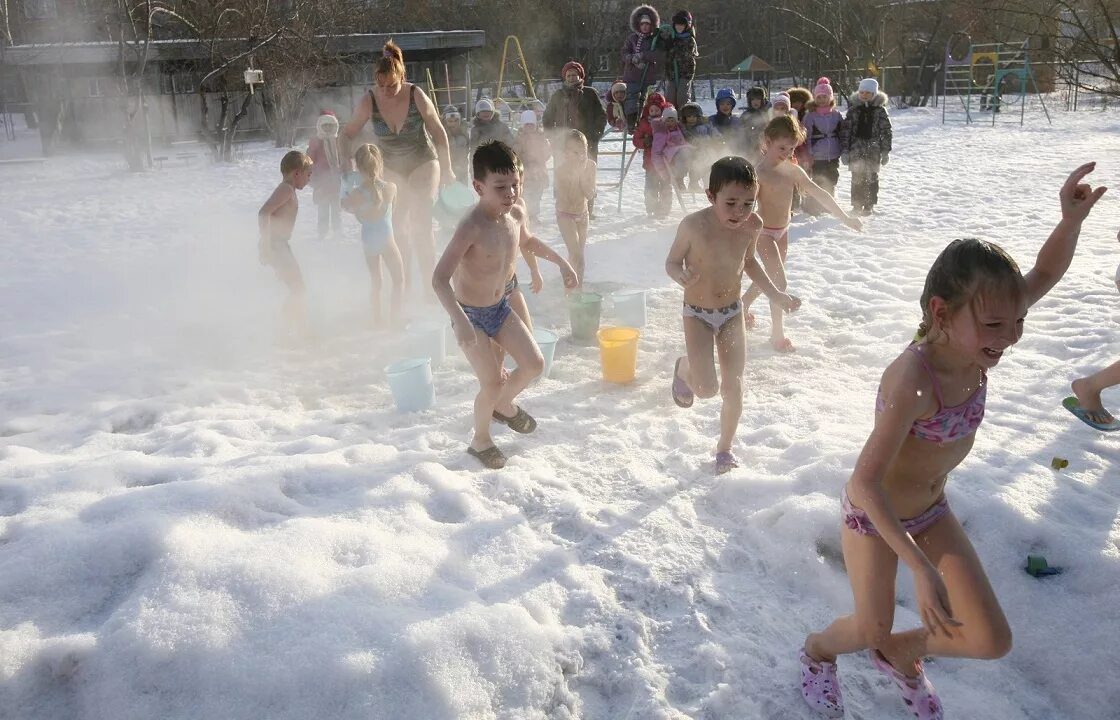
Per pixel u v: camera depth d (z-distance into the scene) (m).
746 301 6.61
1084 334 6.35
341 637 2.96
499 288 4.50
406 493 4.04
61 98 25.53
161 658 2.90
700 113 13.65
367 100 7.41
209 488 3.86
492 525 3.83
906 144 21.64
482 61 49.69
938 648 2.73
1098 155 17.89
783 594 3.60
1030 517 3.85
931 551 2.78
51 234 12.12
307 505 3.96
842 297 7.72
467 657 2.95
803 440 4.61
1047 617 3.46
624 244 10.85
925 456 2.65
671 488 4.28
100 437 4.94
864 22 36.50
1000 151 19.39
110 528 3.53
